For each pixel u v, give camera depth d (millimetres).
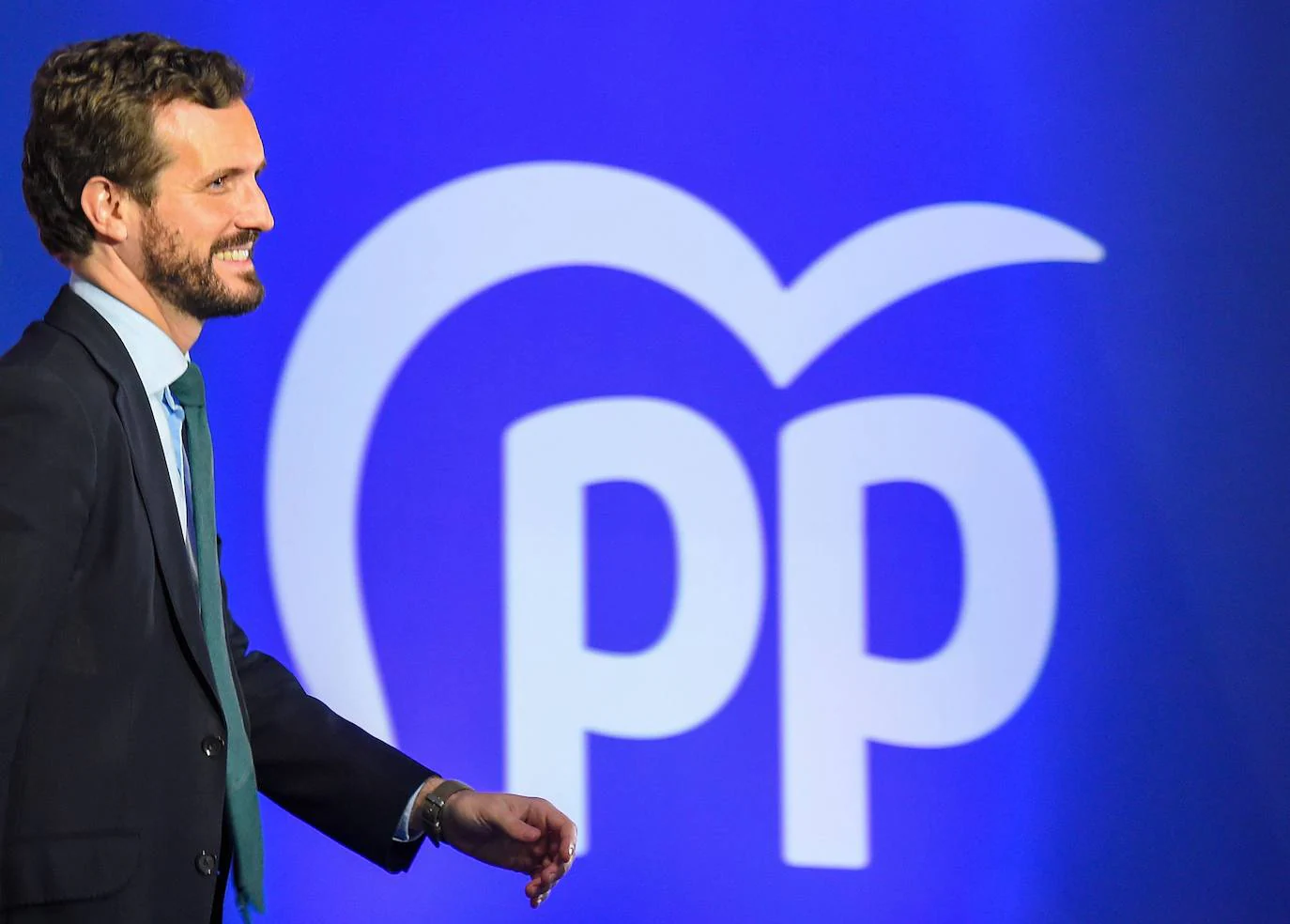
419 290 9531
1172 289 9484
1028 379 9531
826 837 9539
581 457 9555
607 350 9570
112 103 4621
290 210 9461
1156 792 9508
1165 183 9484
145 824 4312
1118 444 9516
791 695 9547
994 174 9516
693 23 9547
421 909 9609
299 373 9492
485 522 9555
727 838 9555
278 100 9453
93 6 9430
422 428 9539
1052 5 9492
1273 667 9453
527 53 9547
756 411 9562
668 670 9539
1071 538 9516
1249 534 9477
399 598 9523
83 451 4195
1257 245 9453
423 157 9523
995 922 9523
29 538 3982
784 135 9555
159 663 4406
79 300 4602
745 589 9547
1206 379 9477
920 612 9555
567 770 9523
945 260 9547
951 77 9523
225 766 4535
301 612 9484
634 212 9555
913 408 9547
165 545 4457
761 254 9562
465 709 9523
